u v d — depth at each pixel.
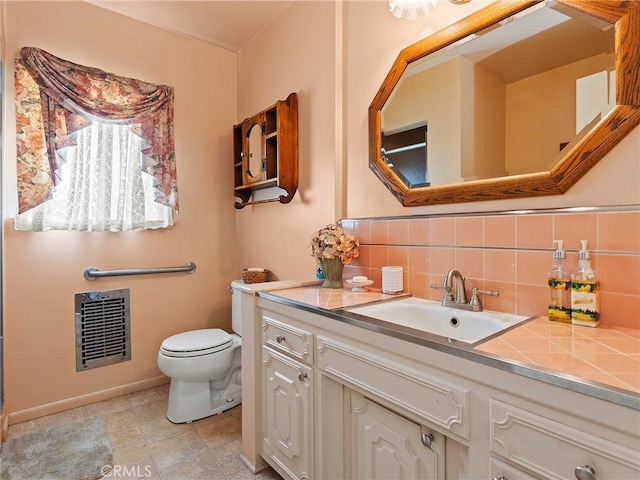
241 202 2.71
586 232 1.06
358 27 1.81
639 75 0.98
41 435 1.84
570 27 1.12
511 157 1.24
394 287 1.54
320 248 1.74
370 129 1.71
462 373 0.83
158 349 2.46
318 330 1.27
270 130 2.24
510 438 0.75
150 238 2.42
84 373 2.19
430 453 1.00
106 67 2.22
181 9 2.25
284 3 2.21
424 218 1.50
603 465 0.62
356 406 1.22
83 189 2.12
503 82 1.26
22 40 1.94
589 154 1.05
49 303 2.07
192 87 2.58
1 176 1.86
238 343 2.17
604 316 1.03
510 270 1.23
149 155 2.31
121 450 1.72
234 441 1.81
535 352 0.80
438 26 1.47
